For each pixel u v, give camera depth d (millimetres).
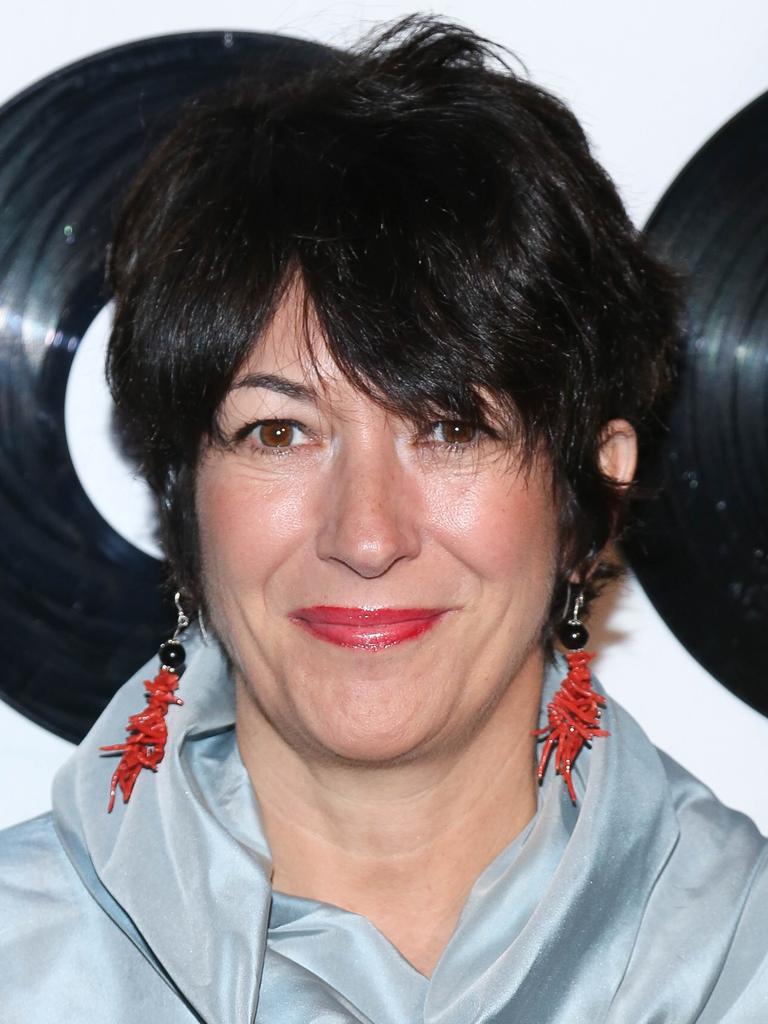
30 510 1336
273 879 1106
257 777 1121
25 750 1403
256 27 1347
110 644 1357
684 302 1257
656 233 1355
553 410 993
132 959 1086
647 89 1379
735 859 1144
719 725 1436
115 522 1350
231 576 1000
